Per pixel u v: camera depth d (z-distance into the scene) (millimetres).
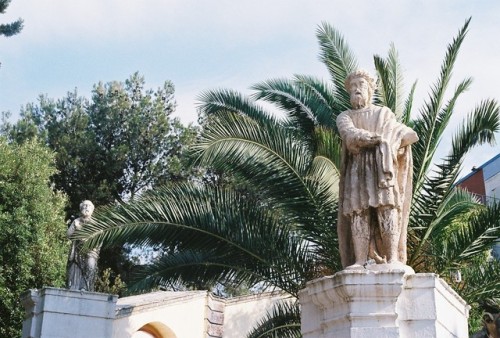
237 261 12664
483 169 33281
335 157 12219
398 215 7973
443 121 12719
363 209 7934
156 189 12656
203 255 12734
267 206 12734
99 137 34188
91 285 15125
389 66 13672
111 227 12133
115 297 14898
